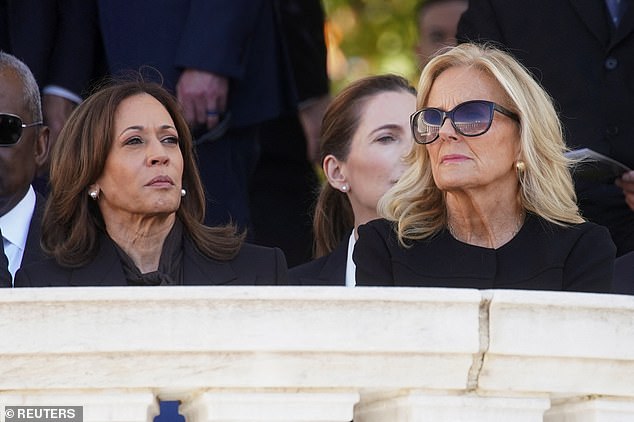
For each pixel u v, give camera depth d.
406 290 12.04
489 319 12.16
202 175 23.94
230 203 24.06
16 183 20.20
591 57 22.86
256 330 11.87
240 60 23.88
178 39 23.80
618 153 22.61
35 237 20.14
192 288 11.87
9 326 11.84
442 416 12.28
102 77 24.55
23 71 20.61
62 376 11.96
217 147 24.16
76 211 17.53
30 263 18.06
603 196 22.45
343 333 11.93
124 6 23.86
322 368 12.05
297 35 28.81
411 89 21.22
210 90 23.61
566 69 22.89
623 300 12.41
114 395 12.05
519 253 16.09
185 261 17.56
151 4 23.84
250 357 11.97
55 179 17.59
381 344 11.97
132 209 17.39
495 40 23.33
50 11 24.56
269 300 11.89
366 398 12.64
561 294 12.27
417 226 16.45
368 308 11.99
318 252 21.81
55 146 17.73
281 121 27.59
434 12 29.19
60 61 24.52
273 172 27.44
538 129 16.17
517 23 23.20
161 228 17.67
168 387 12.04
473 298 12.09
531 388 12.39
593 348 12.33
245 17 23.86
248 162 25.05
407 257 16.17
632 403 12.71
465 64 16.30
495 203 16.33
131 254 17.62
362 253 16.41
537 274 15.95
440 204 16.62
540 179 16.23
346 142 21.00
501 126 16.02
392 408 12.49
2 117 20.12
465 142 15.92
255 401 12.08
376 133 20.75
